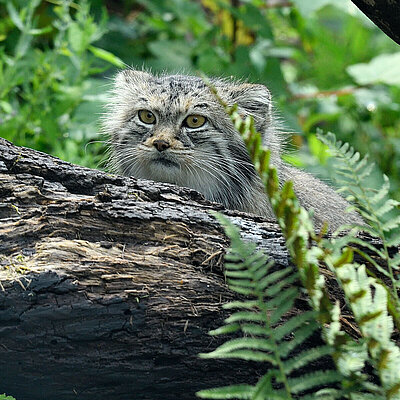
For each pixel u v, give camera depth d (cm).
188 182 879
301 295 525
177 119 879
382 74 1354
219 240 546
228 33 1395
